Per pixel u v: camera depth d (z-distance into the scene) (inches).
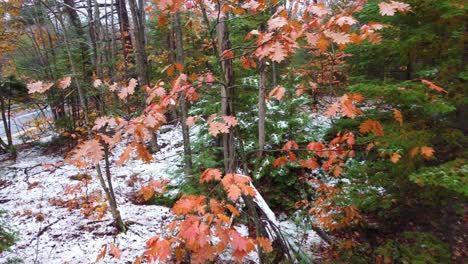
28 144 504.7
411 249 155.7
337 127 217.5
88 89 226.5
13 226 227.8
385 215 205.0
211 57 284.0
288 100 287.0
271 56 72.9
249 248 64.7
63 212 255.1
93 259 187.3
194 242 64.1
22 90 463.8
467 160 131.0
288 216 243.9
